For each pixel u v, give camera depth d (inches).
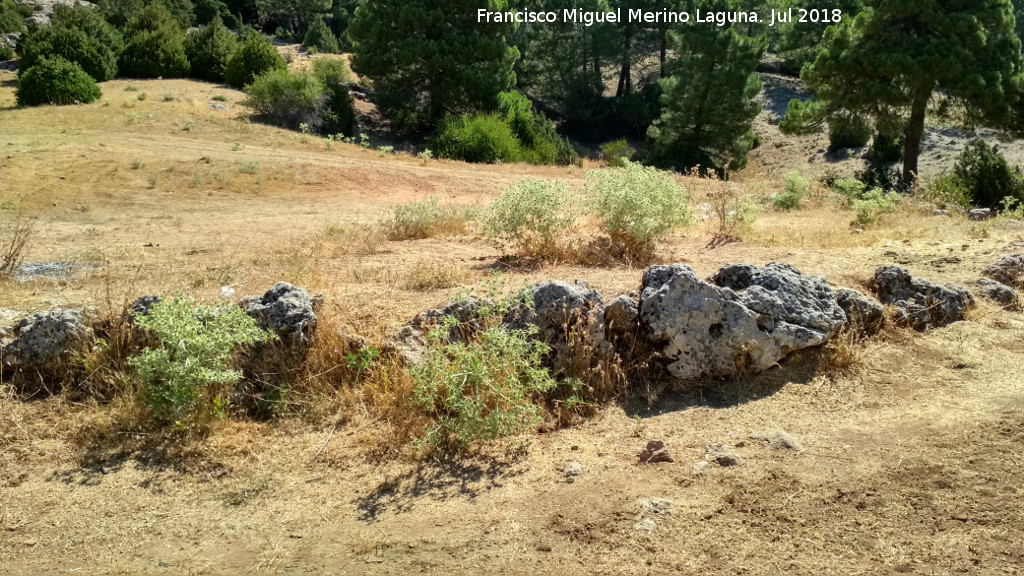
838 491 143.0
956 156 1236.5
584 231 336.2
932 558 123.8
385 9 1339.8
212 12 2317.9
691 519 135.6
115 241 404.8
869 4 976.3
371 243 331.3
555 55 1850.4
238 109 1164.5
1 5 1718.8
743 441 163.5
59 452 165.3
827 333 197.6
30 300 233.1
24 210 549.6
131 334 191.5
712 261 277.0
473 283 242.5
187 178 692.7
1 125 844.0
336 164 809.5
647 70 2228.1
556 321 193.3
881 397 183.5
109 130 885.8
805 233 349.4
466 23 1390.3
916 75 890.1
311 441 169.3
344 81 1494.8
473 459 160.9
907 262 277.0
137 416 174.4
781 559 124.6
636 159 1604.3
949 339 214.5
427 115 1386.6
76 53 1288.1
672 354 191.5
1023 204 453.1
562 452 162.6
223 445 166.7
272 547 133.0
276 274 270.2
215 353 178.2
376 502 146.6
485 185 813.9
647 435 168.9
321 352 189.3
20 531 139.6
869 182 1077.8
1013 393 181.9
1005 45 937.5
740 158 1441.9
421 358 187.6
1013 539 127.4
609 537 131.1
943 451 156.2
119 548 134.3
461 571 123.7
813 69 986.1
